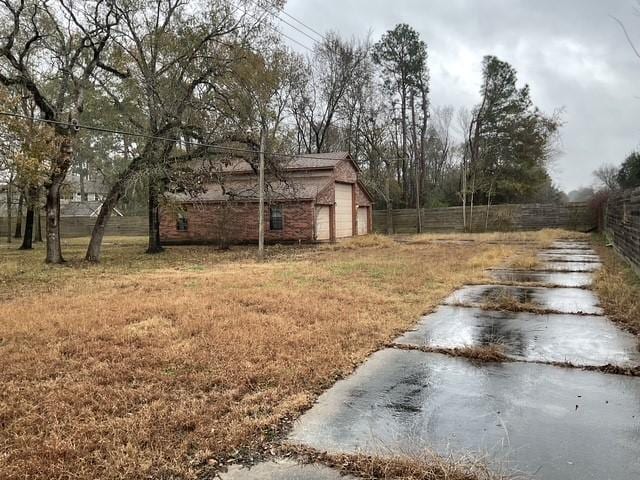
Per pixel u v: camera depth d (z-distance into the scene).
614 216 18.52
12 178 17.14
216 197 26.22
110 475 3.02
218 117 19.03
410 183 42.69
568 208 33.06
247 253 20.66
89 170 38.94
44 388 4.51
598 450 3.30
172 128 18.23
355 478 3.01
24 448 3.34
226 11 18.97
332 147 40.53
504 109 38.97
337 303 8.35
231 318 7.14
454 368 5.12
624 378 4.74
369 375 4.93
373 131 37.94
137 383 4.65
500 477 2.92
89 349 5.73
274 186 25.58
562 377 4.79
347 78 36.78
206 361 5.21
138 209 45.06
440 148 49.03
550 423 3.74
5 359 5.38
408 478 2.97
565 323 7.02
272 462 3.22
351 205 31.02
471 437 3.51
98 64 16.80
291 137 31.16
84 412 3.94
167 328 6.65
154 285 11.05
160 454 3.27
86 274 13.63
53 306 8.42
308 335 6.18
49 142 13.60
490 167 39.78
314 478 3.01
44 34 16.52
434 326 6.96
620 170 32.75
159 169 17.64
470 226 35.34
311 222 25.30
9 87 15.33
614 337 6.20
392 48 38.72
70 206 48.22
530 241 24.50
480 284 10.75
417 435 3.54
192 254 20.80
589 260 15.43
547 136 39.44
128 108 20.95
